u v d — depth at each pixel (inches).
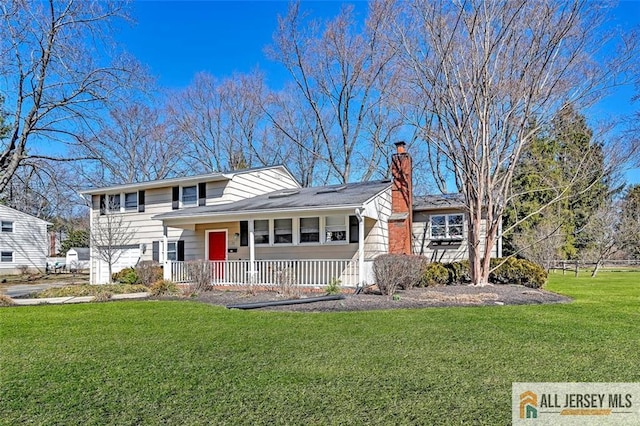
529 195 1028.5
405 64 540.4
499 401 136.5
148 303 397.4
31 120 560.7
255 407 132.7
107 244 698.8
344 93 1059.3
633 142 546.6
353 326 261.0
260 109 1202.0
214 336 237.5
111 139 775.1
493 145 537.6
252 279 518.0
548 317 289.6
